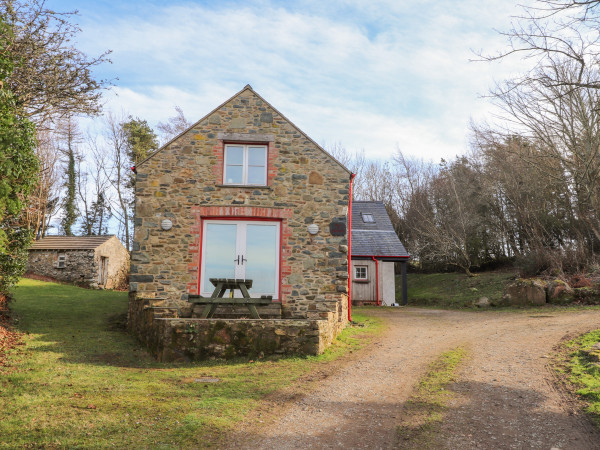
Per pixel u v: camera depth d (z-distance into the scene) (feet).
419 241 114.01
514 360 27.86
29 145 29.32
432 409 19.61
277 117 42.93
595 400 19.61
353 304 75.56
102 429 17.26
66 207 120.78
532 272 69.87
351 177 43.39
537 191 77.41
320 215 41.86
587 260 65.26
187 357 29.37
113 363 28.86
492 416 18.65
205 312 33.53
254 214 41.24
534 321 43.96
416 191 131.44
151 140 127.44
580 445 15.75
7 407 19.54
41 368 26.30
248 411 19.60
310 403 20.76
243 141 42.29
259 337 30.30
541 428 17.29
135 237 40.06
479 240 97.60
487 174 93.40
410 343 35.60
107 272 87.92
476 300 65.21
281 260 41.14
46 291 62.23
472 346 32.99
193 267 40.04
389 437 16.85
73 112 40.09
